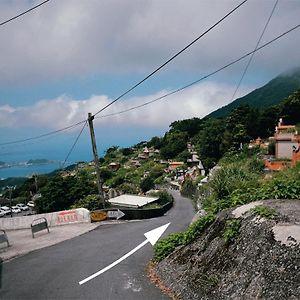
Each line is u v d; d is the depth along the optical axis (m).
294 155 28.52
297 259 5.61
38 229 15.34
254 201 8.80
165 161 113.44
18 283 8.87
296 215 6.93
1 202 99.00
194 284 7.01
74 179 41.44
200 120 132.12
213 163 63.28
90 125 21.94
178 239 9.94
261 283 5.72
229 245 7.23
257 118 64.56
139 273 9.04
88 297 7.60
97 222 18.75
